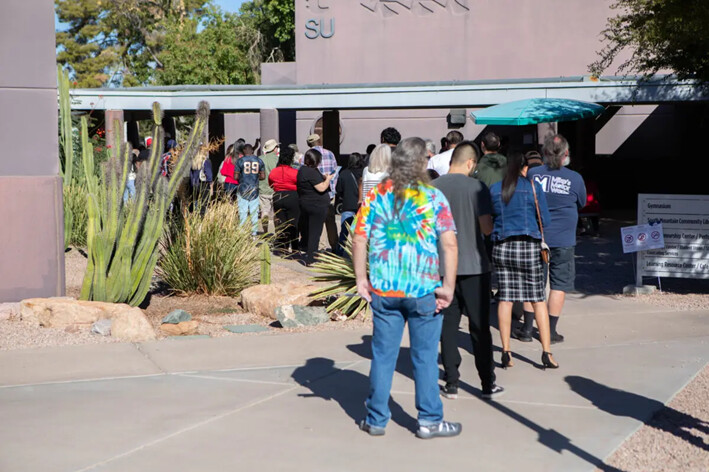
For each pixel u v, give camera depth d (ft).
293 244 46.47
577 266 40.73
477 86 63.67
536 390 19.90
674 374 21.07
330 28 90.94
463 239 18.95
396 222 16.02
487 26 86.84
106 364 22.17
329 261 30.50
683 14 34.86
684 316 28.14
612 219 63.46
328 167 44.96
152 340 25.21
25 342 24.53
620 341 24.71
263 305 29.50
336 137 72.74
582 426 17.24
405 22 89.04
